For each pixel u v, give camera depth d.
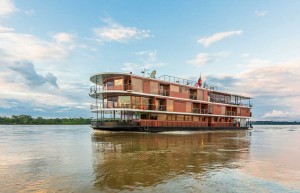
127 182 11.29
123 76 43.59
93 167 14.41
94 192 9.88
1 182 11.23
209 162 16.55
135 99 44.97
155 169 13.98
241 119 74.62
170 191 10.12
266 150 24.56
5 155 19.20
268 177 12.90
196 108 57.28
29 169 13.93
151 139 32.34
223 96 68.31
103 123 42.72
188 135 41.84
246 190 10.63
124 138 33.56
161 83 49.69
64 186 10.63
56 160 16.75
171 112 50.09
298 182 12.06
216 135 45.62
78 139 34.75
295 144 32.62
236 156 19.64
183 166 14.99
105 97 48.91
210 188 10.70
